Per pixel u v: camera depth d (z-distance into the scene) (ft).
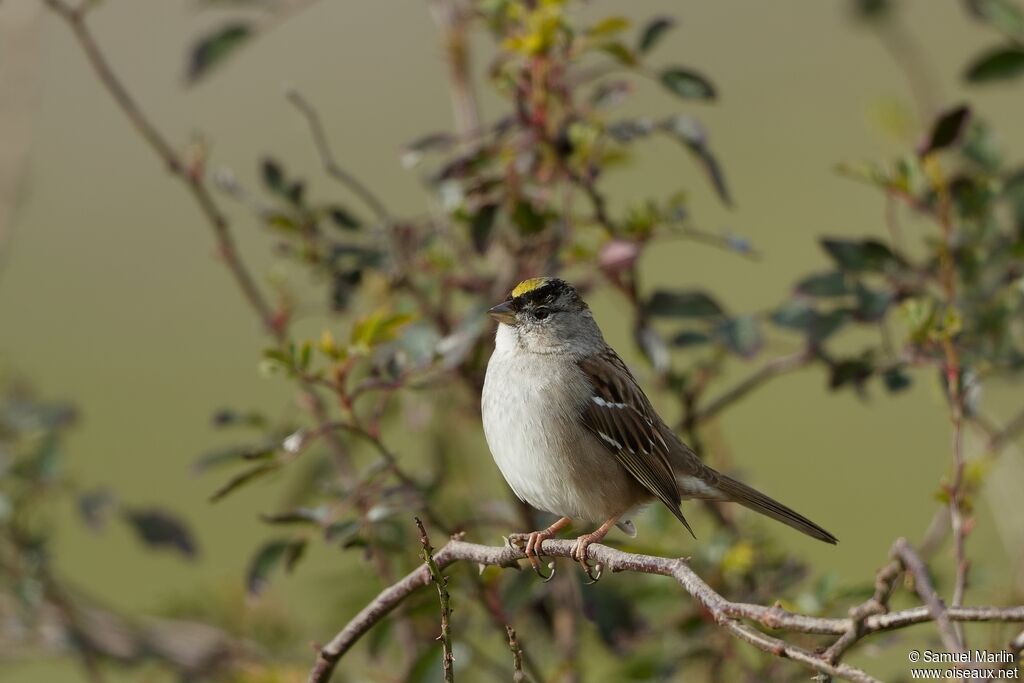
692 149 32.01
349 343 28.94
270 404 63.72
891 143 38.52
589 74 33.22
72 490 36.17
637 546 26.86
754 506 33.50
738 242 32.01
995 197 31.99
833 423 60.64
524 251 34.22
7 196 37.37
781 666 31.22
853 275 31.83
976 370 30.35
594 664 35.63
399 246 34.68
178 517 36.06
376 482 30.30
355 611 34.22
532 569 30.58
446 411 37.70
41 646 37.04
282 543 31.42
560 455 31.55
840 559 50.31
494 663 32.65
